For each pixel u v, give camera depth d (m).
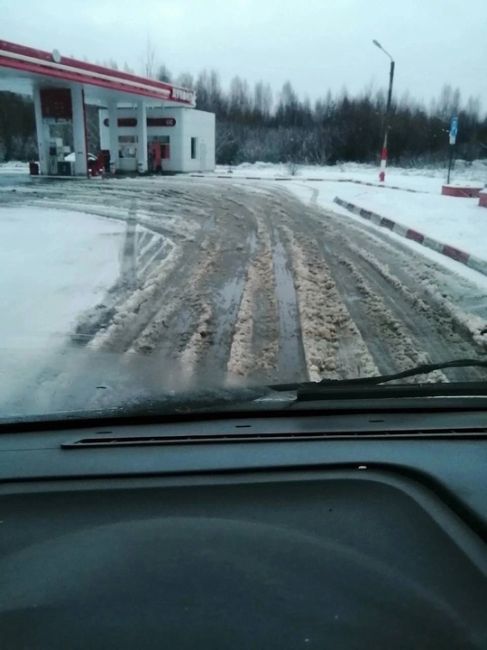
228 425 2.55
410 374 3.28
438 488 1.79
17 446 2.29
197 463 2.02
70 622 1.22
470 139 54.62
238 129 60.62
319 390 3.01
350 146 53.66
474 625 1.21
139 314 6.11
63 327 5.61
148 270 8.09
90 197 18.61
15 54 20.97
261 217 14.07
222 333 5.55
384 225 13.05
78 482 1.90
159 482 1.88
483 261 8.29
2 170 37.25
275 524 1.60
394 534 1.55
